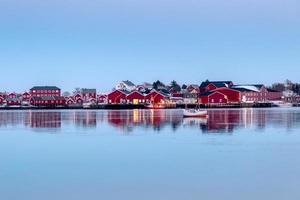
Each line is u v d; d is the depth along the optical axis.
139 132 61.91
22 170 33.78
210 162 35.78
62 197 26.27
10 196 26.50
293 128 65.75
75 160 37.94
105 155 40.41
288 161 35.81
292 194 26.16
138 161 36.94
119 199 25.83
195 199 25.66
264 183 28.67
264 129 64.25
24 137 57.19
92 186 28.62
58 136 57.84
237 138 52.22
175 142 48.94
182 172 32.22
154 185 28.67
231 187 27.88
